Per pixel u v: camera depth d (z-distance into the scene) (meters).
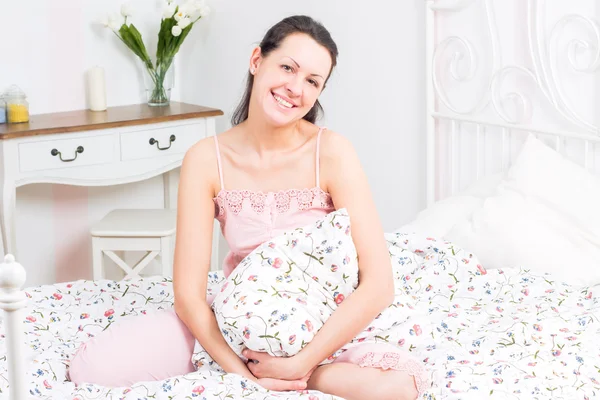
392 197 3.14
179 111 3.59
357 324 1.71
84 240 3.74
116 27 3.56
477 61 2.75
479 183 2.67
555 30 2.49
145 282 2.27
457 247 2.33
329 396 1.56
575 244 2.30
